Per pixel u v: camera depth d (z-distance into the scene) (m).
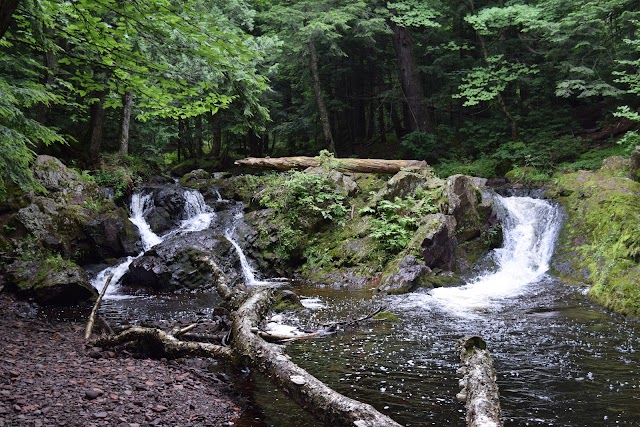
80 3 4.86
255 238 13.30
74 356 5.46
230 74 6.05
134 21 5.05
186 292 10.98
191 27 5.05
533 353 6.16
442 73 22.48
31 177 7.45
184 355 5.41
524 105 20.81
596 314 8.23
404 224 12.20
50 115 15.13
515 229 13.29
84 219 11.92
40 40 5.54
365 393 4.92
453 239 12.06
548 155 17.33
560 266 11.63
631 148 14.97
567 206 13.09
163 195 14.62
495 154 18.84
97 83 6.11
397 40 22.33
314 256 12.85
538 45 20.97
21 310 8.45
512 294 10.00
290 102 27.50
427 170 14.71
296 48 19.98
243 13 16.30
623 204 11.57
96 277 11.47
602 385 5.07
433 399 4.77
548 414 4.41
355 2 20.59
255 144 26.59
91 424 3.61
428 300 9.53
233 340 5.20
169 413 4.08
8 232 10.54
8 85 6.73
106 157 16.12
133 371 5.04
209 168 23.47
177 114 6.75
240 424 4.11
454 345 6.53
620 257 9.64
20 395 3.97
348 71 25.06
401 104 27.73
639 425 4.17
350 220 13.43
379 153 24.12
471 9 22.02
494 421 3.18
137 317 8.38
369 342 6.70
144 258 11.43
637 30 15.62
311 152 26.31
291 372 4.11
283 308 8.72
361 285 11.21
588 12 15.82
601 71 17.70
